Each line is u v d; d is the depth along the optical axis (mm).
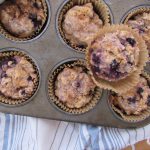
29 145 321
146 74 310
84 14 295
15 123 322
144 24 308
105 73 280
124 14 303
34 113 304
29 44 296
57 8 296
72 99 300
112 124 311
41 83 299
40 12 297
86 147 320
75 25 294
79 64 301
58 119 306
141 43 286
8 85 296
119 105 311
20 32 298
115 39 279
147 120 315
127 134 320
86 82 297
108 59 275
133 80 289
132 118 311
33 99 301
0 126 322
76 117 306
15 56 300
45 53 297
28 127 321
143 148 341
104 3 300
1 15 294
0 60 301
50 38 297
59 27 298
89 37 292
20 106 302
